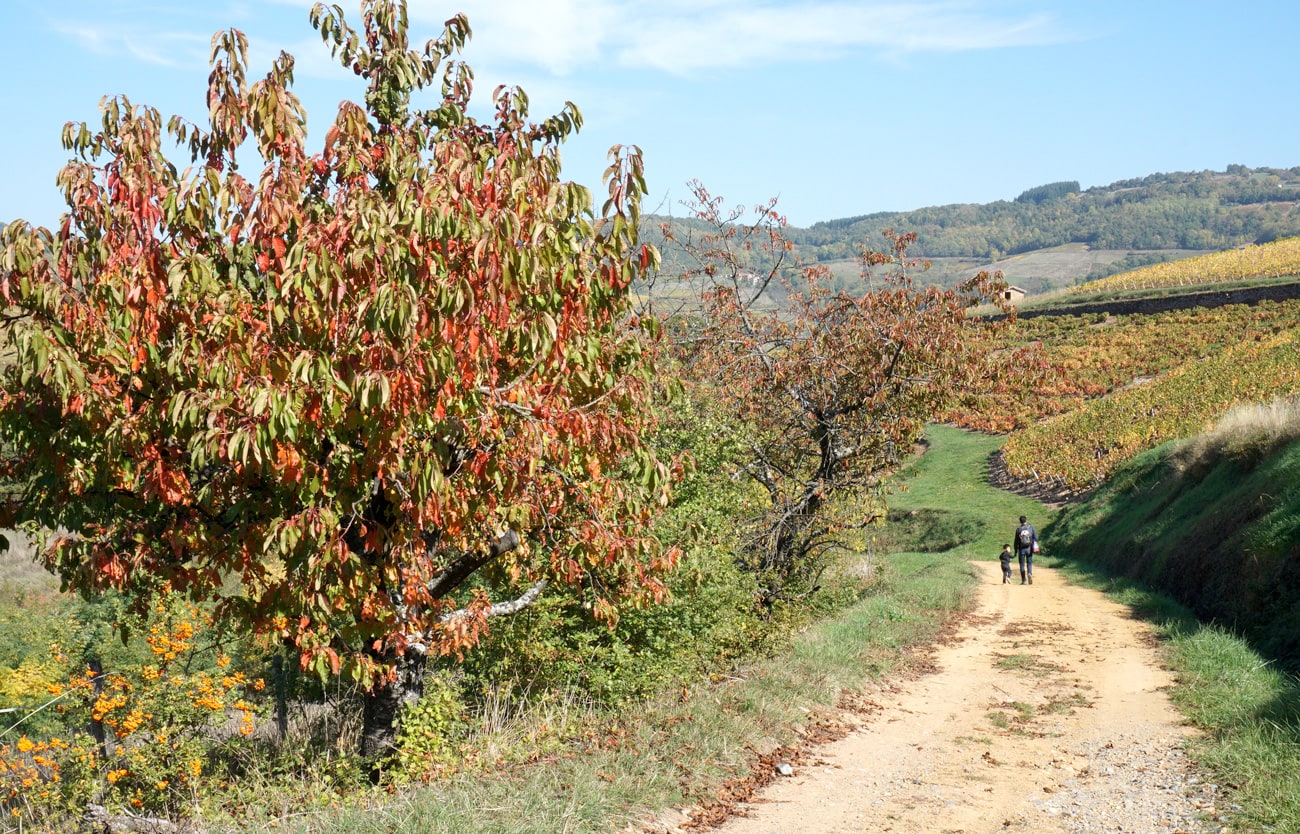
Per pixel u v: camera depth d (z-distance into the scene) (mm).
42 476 7152
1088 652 14086
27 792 9398
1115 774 7809
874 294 18688
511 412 7008
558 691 10930
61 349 5520
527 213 6496
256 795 8242
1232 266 94750
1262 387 39844
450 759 8086
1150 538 24922
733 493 15820
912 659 13555
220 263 6691
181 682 10766
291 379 5664
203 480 7199
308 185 7078
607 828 5848
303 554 6676
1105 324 78125
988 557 38031
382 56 7980
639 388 7500
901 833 6371
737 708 8953
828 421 18453
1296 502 15812
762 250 18484
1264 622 13977
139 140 6352
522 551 8805
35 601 25406
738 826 6418
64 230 6176
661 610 11922
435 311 5703
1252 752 7590
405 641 7871
